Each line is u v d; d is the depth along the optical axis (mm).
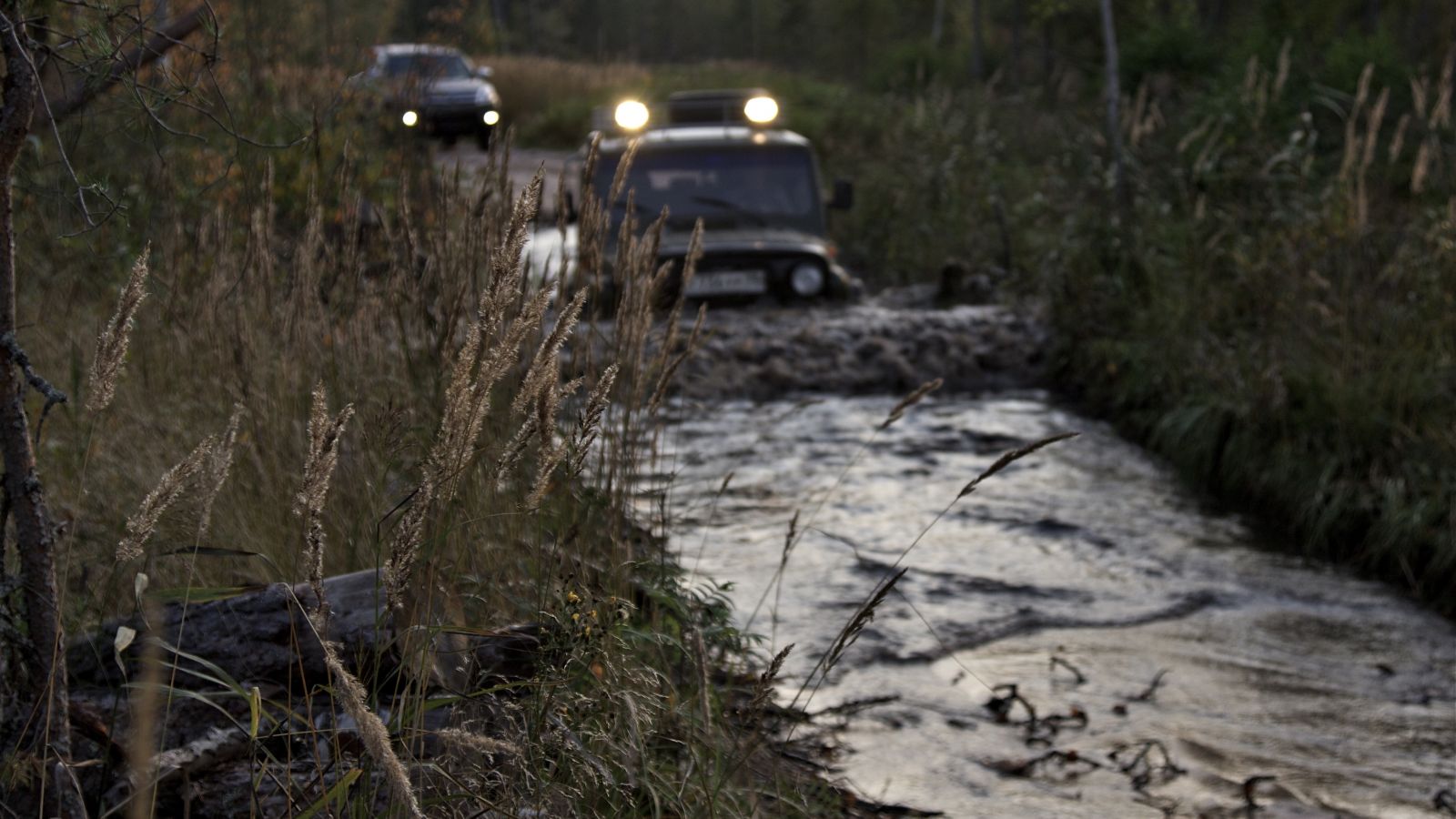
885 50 43156
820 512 6672
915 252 14008
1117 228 10500
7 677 2717
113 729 2773
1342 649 5246
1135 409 8828
